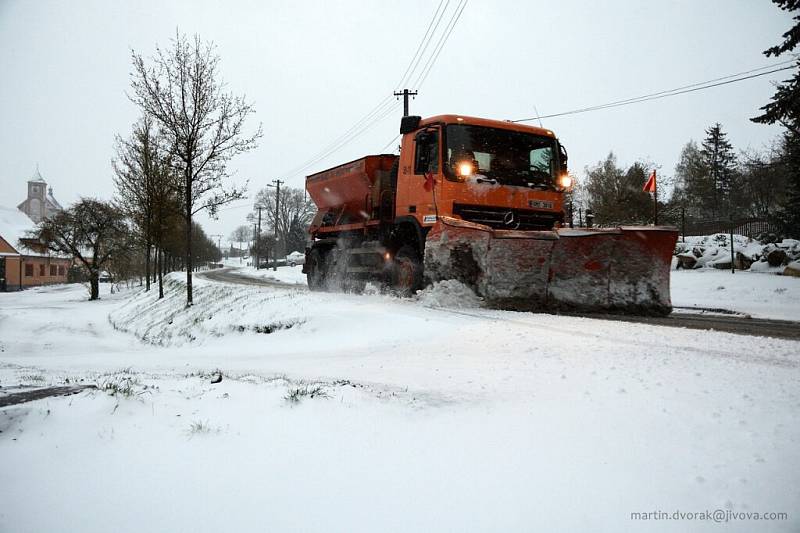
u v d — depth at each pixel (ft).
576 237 27.63
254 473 8.36
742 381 11.52
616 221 94.38
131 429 9.97
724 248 71.87
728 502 6.98
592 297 28.63
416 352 19.60
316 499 7.55
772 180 128.77
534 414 10.74
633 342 16.87
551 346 17.16
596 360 14.64
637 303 28.48
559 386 12.54
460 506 7.30
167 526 6.86
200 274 163.73
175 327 45.39
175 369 21.75
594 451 8.76
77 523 6.94
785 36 58.08
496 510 7.15
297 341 28.09
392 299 34.01
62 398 11.26
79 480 8.08
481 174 30.71
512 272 28.04
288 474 8.34
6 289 174.91
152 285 108.37
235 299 42.70
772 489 7.16
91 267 110.73
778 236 78.89
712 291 52.75
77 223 110.42
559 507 7.14
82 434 9.63
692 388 11.27
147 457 8.87
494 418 10.73
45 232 108.68
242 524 6.91
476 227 27.53
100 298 113.70
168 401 11.86
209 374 16.63
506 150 31.78
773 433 8.74
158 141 54.80
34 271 196.95
